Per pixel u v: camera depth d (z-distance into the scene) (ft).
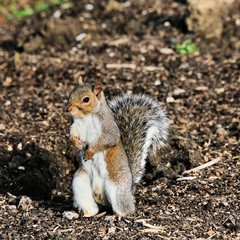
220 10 62.49
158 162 39.60
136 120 34.96
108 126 31.09
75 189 32.24
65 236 30.04
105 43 61.77
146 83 52.75
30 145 42.42
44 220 32.01
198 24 61.82
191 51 58.80
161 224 31.19
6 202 34.96
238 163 39.09
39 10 73.82
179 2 70.28
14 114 47.67
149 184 37.29
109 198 31.65
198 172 37.96
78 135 31.65
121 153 31.73
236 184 36.22
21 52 61.26
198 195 34.99
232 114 46.73
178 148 41.09
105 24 66.54
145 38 62.44
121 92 50.88
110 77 54.13
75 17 69.10
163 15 67.10
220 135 43.24
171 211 32.89
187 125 45.16
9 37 65.87
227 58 57.36
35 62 57.93
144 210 32.91
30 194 37.22
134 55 58.59
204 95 50.29
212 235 30.14
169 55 58.34
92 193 32.32
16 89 52.54
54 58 58.80
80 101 30.50
